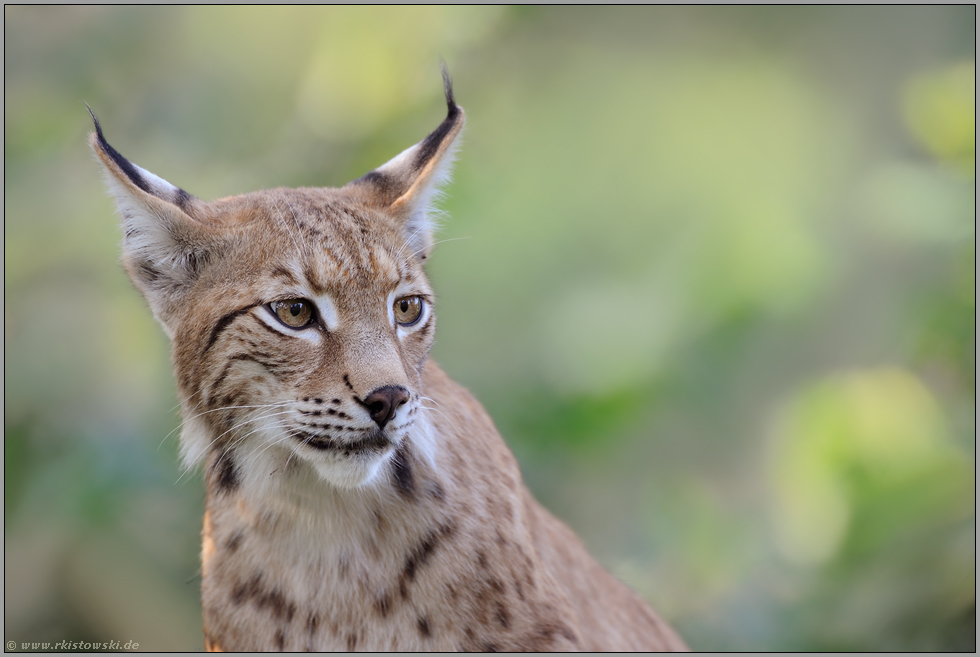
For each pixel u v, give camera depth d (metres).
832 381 13.70
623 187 18.20
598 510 15.32
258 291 6.39
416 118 16.20
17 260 15.27
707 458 15.97
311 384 6.33
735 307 15.66
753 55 19.03
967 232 13.13
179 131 16.72
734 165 18.16
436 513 6.65
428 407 6.76
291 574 6.73
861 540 12.43
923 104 13.88
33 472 14.41
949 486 12.38
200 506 14.32
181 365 6.69
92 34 16.78
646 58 19.14
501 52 17.77
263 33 17.30
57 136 16.14
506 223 17.44
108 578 14.29
